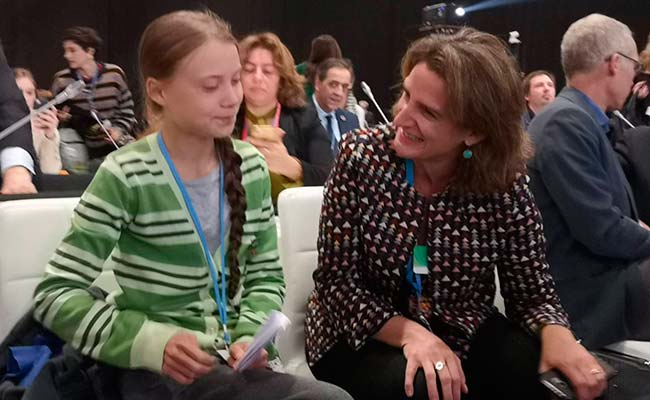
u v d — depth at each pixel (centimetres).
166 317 125
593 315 181
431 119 136
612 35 197
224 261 129
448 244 144
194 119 122
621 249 180
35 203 142
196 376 113
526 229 147
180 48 120
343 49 717
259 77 229
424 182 146
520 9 705
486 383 144
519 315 152
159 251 124
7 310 138
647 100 291
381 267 145
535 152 184
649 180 218
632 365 161
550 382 137
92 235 120
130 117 378
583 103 200
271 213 139
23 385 125
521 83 140
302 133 238
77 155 321
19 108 199
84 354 119
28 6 555
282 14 687
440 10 390
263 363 123
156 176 124
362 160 146
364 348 143
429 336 137
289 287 164
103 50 588
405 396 133
